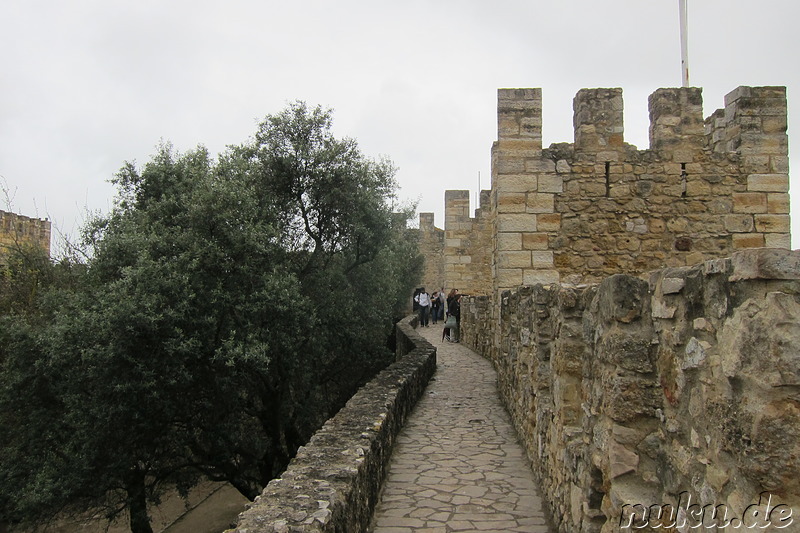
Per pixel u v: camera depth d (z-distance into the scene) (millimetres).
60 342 11719
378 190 17203
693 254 11578
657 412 3627
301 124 15328
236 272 12672
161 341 11477
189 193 13305
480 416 10062
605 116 11805
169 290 11500
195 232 12383
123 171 14867
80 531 16219
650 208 11664
